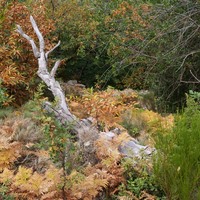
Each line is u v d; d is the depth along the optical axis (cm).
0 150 495
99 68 1195
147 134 614
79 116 643
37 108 475
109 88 709
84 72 1218
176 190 418
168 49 910
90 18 1057
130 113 691
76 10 1105
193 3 906
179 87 960
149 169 482
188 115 484
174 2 912
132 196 449
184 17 873
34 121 580
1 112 639
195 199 426
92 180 450
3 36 847
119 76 1141
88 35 1019
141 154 488
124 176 487
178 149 427
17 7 871
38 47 873
